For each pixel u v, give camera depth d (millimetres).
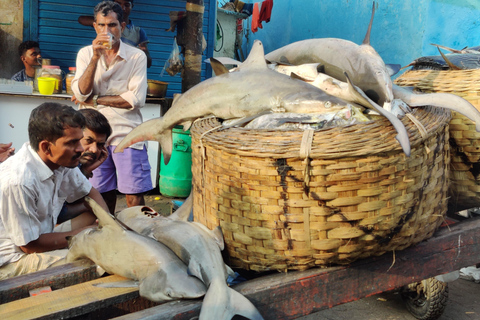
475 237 2170
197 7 4875
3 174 2363
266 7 8516
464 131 2244
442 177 1979
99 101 3781
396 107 1868
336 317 2908
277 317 1737
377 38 6621
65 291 1713
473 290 3240
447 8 5355
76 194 2898
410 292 2803
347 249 1718
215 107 2080
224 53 9836
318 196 1633
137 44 5742
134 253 1723
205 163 1917
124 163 3789
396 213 1734
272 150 1635
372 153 1606
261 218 1718
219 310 1477
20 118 5180
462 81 2299
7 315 1555
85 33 6492
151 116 5570
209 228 1948
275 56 2402
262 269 1831
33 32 6340
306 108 1863
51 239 2506
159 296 1606
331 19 7871
